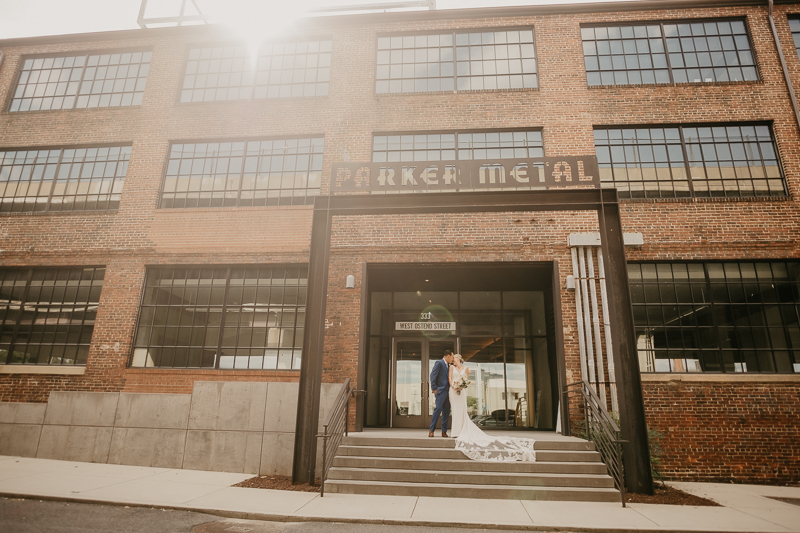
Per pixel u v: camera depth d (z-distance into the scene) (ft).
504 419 36.73
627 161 35.60
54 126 40.86
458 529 17.21
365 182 26.68
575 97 36.99
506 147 36.86
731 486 26.81
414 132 37.55
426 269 34.37
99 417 29.81
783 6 38.17
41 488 21.47
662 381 30.25
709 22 38.60
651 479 22.12
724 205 33.55
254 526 17.21
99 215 37.65
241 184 38.09
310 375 24.53
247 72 41.29
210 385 29.04
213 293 35.68
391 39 40.86
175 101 40.45
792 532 16.81
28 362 35.37
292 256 35.19
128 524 17.08
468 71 39.34
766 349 31.30
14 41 43.75
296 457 23.75
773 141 35.37
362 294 33.32
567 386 30.42
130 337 34.47
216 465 27.66
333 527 17.19
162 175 38.52
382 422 37.04
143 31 42.27
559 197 25.71
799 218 32.91
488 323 38.73
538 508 19.56
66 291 36.76
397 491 21.66
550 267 33.65
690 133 35.96
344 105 38.55
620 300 23.89
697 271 33.01
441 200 26.17
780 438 28.94
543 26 39.22
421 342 38.55
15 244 37.55
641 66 37.96
